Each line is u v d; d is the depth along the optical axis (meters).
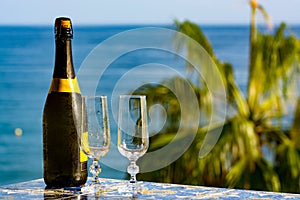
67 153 2.33
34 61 18.98
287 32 6.65
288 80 6.56
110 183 2.41
